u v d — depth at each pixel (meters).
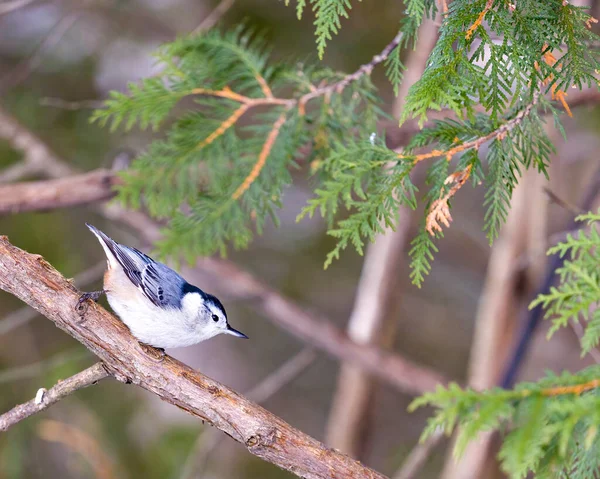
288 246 15.88
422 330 16.52
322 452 5.29
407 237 11.84
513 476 3.75
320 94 7.09
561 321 4.32
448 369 15.98
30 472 11.01
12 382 11.56
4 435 11.02
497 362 10.84
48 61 13.41
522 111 5.41
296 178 15.05
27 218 12.41
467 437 3.48
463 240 16.83
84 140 12.98
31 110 12.80
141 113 7.07
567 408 3.44
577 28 4.94
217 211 7.27
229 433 5.48
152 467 11.88
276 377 11.94
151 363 5.59
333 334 11.52
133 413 12.40
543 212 10.52
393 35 12.75
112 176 9.03
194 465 11.34
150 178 7.33
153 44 14.40
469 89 4.91
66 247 12.68
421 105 4.67
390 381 11.40
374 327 11.98
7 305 12.52
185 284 7.30
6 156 12.41
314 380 16.36
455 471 10.76
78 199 8.96
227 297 11.57
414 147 5.78
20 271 5.59
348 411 12.38
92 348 5.66
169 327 7.02
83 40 13.95
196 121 7.24
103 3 13.62
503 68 4.83
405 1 5.20
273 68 7.24
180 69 7.18
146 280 7.02
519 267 10.58
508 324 10.79
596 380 3.69
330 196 5.62
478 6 4.93
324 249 15.77
